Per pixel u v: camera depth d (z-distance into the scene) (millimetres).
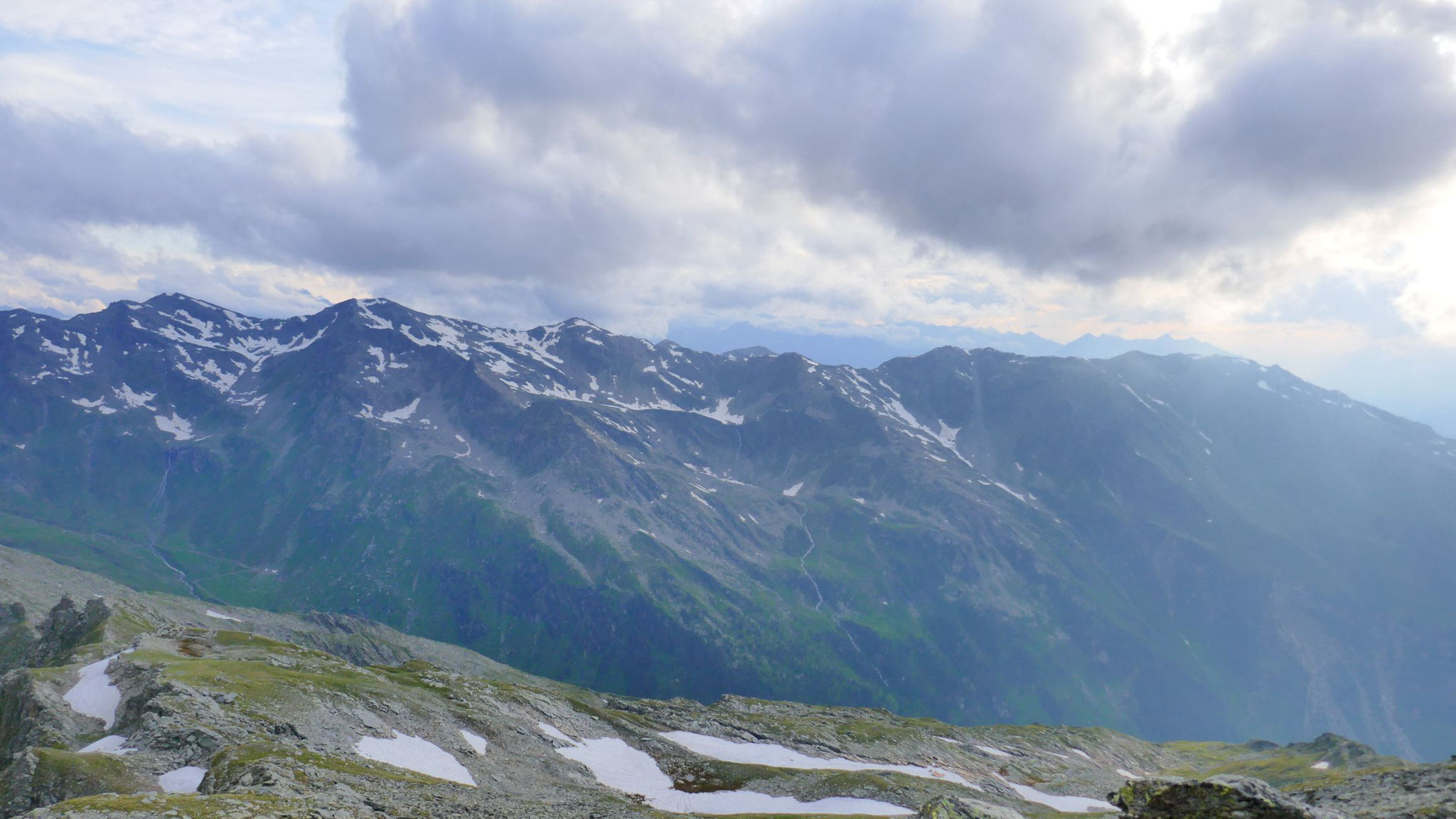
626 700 152750
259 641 109250
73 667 86438
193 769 55156
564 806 55438
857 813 75375
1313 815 29203
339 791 45281
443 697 94500
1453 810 35875
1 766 69562
